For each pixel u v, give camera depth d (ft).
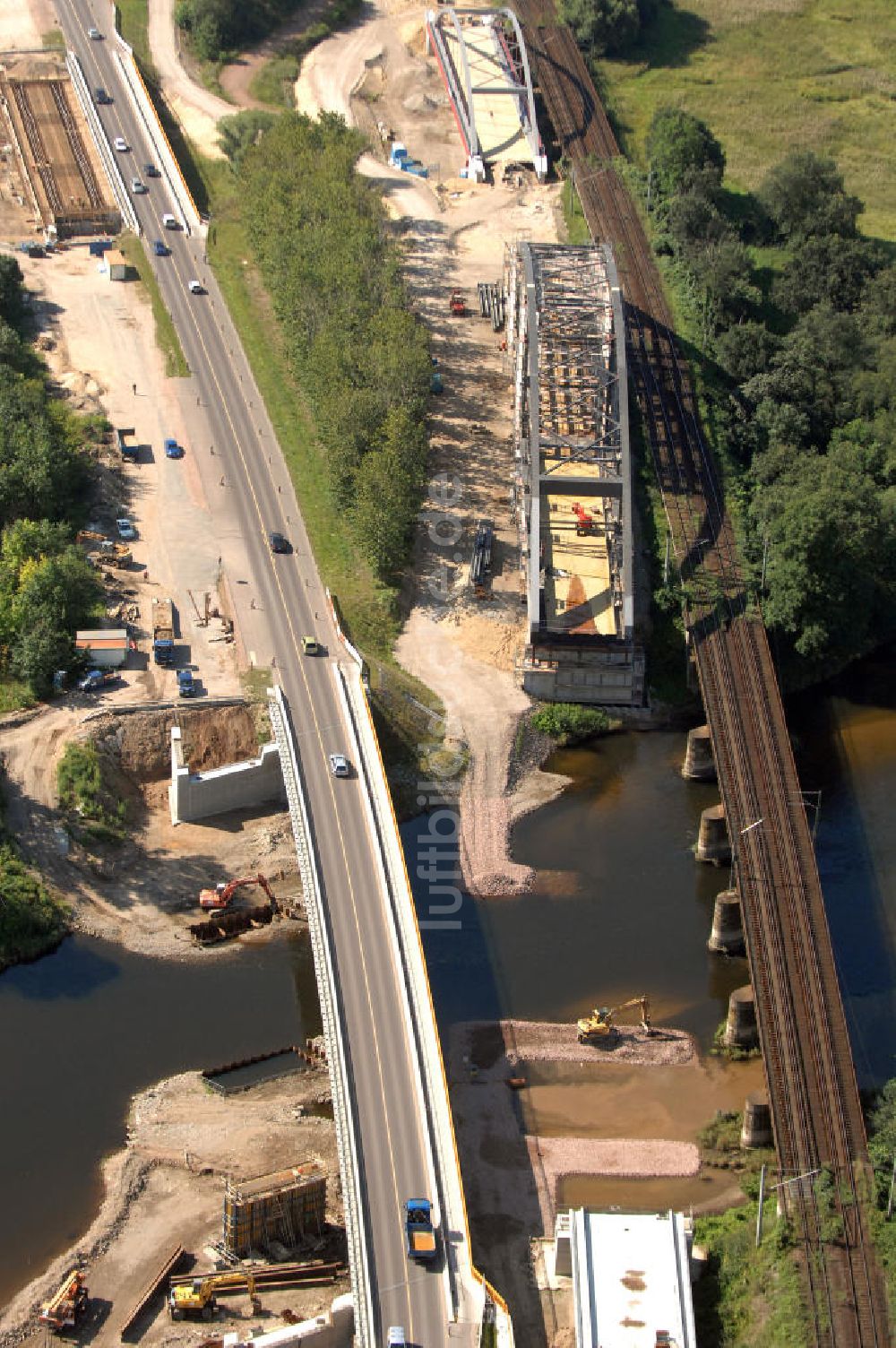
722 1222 653.30
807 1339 597.93
